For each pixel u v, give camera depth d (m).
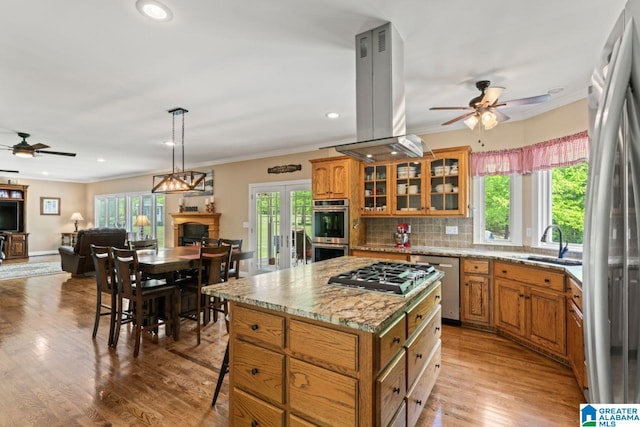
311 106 3.74
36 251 10.19
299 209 6.06
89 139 5.22
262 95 3.41
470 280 3.79
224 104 3.65
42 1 1.92
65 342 3.37
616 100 0.67
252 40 2.37
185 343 3.39
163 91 3.28
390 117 2.24
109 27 2.20
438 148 4.59
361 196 4.93
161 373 2.75
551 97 3.48
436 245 4.65
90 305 4.67
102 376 2.70
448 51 2.55
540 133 3.83
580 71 2.89
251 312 1.82
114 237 6.69
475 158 4.34
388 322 1.53
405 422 1.81
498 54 2.60
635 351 0.64
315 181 4.98
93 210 10.98
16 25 2.16
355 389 1.48
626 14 0.69
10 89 3.20
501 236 4.29
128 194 9.66
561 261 3.13
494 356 3.09
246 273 6.75
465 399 2.40
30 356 3.04
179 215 7.59
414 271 2.41
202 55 2.58
